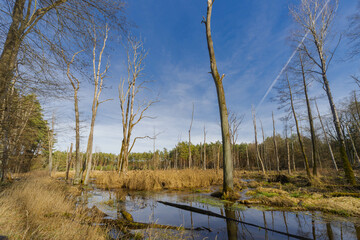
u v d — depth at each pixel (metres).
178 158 55.41
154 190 10.95
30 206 4.58
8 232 2.89
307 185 10.72
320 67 11.93
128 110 17.69
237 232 3.86
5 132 5.54
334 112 10.76
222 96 8.89
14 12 3.35
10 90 4.11
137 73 18.27
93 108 15.12
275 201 6.13
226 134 8.47
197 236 3.69
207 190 10.14
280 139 45.38
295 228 3.93
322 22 12.09
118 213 5.69
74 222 3.67
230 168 8.19
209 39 9.44
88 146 14.73
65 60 4.10
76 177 13.98
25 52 3.53
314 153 14.52
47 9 3.70
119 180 13.80
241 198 7.53
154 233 3.86
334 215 4.77
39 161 24.55
